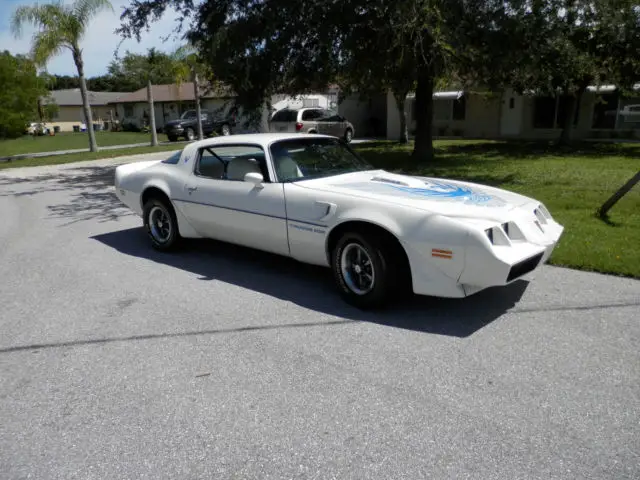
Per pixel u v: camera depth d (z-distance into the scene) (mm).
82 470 2607
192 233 6098
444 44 9828
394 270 4258
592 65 15008
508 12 10492
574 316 4195
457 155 17359
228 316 4445
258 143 5336
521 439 2713
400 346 3789
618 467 2486
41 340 4109
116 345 3973
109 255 6531
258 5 11047
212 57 11211
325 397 3166
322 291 4969
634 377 3268
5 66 25625
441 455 2611
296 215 4801
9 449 2795
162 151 22812
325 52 10883
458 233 3879
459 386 3232
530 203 4672
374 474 2498
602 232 6445
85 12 20500
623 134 22578
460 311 4375
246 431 2867
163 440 2818
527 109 25000
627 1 12469
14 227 8383
